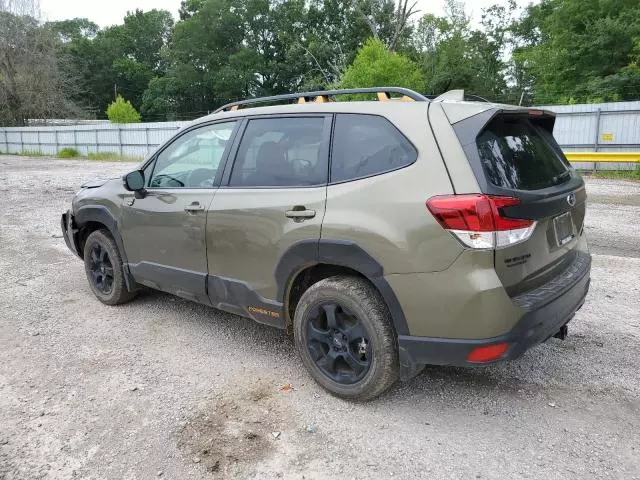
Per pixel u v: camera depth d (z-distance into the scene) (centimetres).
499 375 363
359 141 321
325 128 340
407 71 2023
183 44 5612
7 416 321
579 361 381
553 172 333
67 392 349
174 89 5741
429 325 286
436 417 314
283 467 273
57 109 4422
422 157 290
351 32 4422
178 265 421
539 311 284
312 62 4606
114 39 7569
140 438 298
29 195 1386
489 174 277
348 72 2067
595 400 330
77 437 300
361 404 330
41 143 3653
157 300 527
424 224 280
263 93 5362
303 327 341
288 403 332
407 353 297
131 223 457
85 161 2923
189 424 310
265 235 349
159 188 437
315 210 323
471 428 303
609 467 268
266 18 5447
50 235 860
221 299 392
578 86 2802
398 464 273
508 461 274
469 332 276
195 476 266
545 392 340
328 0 4594
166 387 353
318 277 354
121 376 370
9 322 472
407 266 286
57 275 621
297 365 383
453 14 3612
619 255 677
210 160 407
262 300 362
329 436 297
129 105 3678
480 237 267
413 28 3916
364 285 314
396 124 307
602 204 1070
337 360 333
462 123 289
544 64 3097
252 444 291
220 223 377
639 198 1141
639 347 402
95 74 7200
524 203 279
